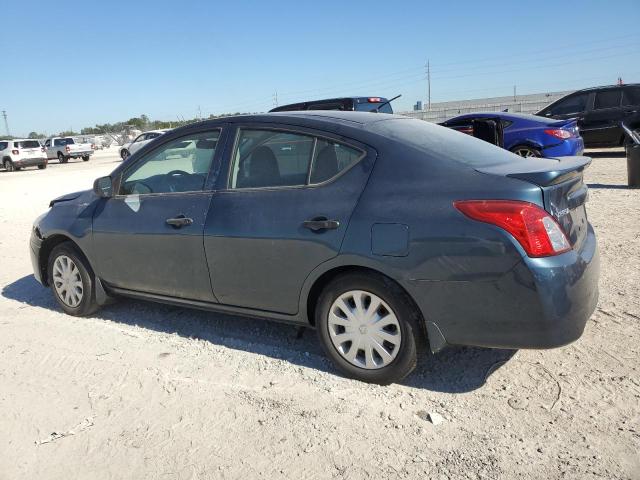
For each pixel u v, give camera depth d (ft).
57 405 11.32
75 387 12.03
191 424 10.36
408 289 10.44
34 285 20.43
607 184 33.78
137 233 14.23
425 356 12.55
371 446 9.43
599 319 13.74
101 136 198.08
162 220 13.79
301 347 13.52
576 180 10.99
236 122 13.33
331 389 11.31
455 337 10.30
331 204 11.33
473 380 11.39
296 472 8.88
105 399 11.46
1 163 101.19
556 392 10.69
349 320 11.41
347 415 10.37
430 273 10.17
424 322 10.57
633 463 8.61
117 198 15.08
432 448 9.29
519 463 8.79
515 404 10.40
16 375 12.76
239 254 12.46
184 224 13.34
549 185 9.86
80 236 15.57
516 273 9.53
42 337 15.02
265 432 9.98
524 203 9.59
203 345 13.92
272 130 12.66
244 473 8.93
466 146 12.00
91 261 15.56
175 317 16.10
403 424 10.00
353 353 11.48
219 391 11.52
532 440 9.32
